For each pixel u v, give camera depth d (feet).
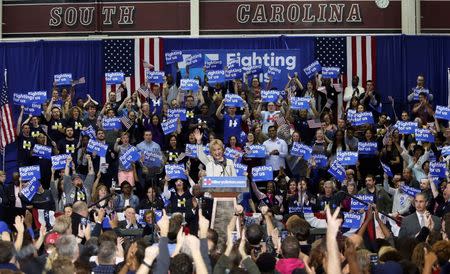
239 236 38.14
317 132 77.10
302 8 91.15
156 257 29.35
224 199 43.14
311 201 67.92
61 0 91.66
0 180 69.62
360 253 31.76
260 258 32.58
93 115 81.10
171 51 86.94
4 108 85.35
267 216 44.78
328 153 77.51
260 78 87.86
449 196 57.82
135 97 82.89
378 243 39.83
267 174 69.15
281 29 91.20
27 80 87.66
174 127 76.89
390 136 76.84
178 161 74.33
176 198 65.87
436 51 88.53
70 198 68.64
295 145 73.87
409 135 78.64
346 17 91.04
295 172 75.82
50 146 76.95
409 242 36.94
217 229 42.75
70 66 88.07
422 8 91.04
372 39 88.22
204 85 84.53
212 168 48.47
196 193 58.03
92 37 91.09
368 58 88.07
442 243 34.09
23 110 81.00
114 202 67.15
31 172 69.56
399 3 91.25
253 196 71.00
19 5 91.71
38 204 69.46
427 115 83.66
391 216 61.87
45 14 91.61
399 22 91.20
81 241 41.11
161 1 91.50
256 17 91.25
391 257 34.12
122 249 38.06
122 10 91.30
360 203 63.98
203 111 79.92
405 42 88.38
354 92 84.94
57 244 32.71
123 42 88.33
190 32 91.30
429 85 88.38
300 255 36.19
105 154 74.18
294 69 87.86
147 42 88.22
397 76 88.17
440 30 90.94
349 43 88.22
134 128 78.89
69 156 69.77
